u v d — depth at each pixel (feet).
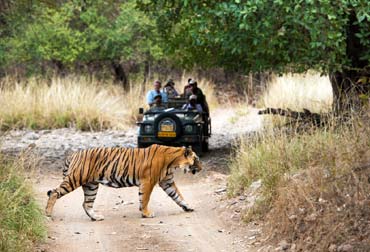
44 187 51.80
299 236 34.76
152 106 69.77
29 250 34.68
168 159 43.29
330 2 51.52
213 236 38.06
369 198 33.81
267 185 41.52
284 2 51.29
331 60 53.93
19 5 74.59
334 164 37.09
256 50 56.29
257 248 35.40
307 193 36.76
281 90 95.55
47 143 76.48
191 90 70.95
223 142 75.25
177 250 35.53
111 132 86.38
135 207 46.14
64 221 41.96
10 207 36.65
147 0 76.54
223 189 48.98
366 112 40.09
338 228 33.04
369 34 53.83
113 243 36.86
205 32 58.85
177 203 44.01
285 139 46.42
